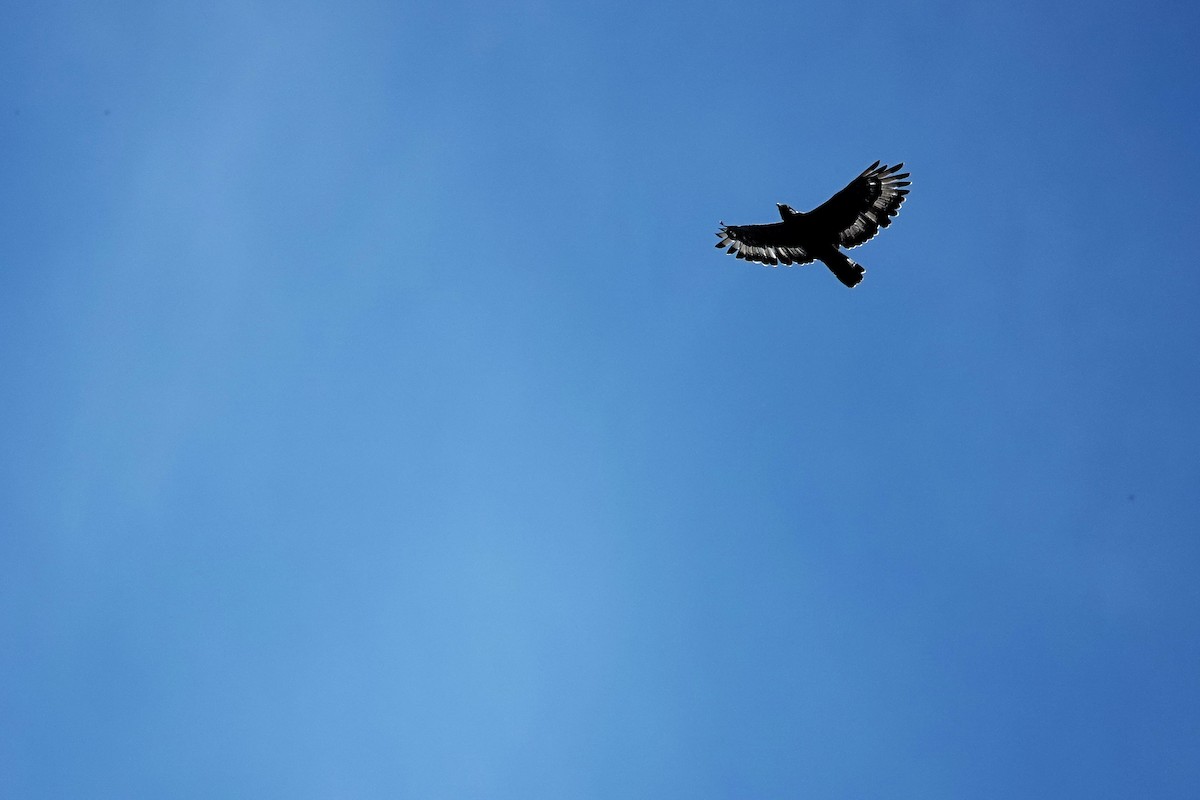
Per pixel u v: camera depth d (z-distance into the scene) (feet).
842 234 85.97
